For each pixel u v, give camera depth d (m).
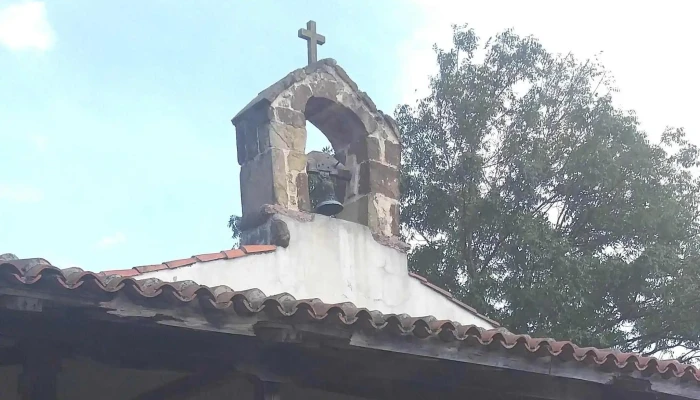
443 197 16.44
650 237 16.42
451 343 5.37
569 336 14.66
